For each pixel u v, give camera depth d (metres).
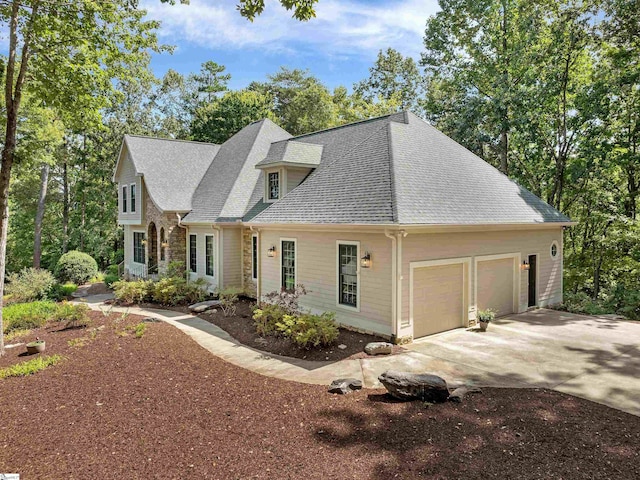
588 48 19.38
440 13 24.22
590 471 4.50
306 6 6.31
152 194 18.70
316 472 4.57
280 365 8.37
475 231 11.31
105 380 7.58
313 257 11.85
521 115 19.84
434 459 4.77
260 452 5.02
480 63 23.39
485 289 11.93
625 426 5.55
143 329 10.87
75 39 10.38
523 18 20.30
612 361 8.38
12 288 17.31
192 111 40.28
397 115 14.69
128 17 11.18
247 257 16.56
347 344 9.47
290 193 13.77
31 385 7.40
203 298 15.91
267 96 38.34
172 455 4.98
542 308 13.93
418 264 9.81
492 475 4.44
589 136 19.52
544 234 14.00
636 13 15.88
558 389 6.91
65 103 11.30
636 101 18.02
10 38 9.47
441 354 8.83
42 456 5.02
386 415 5.94
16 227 32.81
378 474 4.50
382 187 10.41
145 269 20.52
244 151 19.53
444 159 12.91
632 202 19.77
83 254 24.30
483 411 6.03
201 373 7.92
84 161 30.48
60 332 11.40
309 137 18.00
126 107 31.58
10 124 9.72
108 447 5.20
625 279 19.00
